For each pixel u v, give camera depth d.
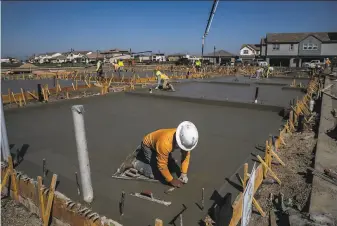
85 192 4.02
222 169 5.25
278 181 5.18
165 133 4.14
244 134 7.66
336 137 7.62
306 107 10.86
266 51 49.94
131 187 4.51
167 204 3.99
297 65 47.94
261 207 4.57
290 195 4.88
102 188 4.50
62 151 6.28
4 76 25.64
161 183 4.58
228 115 10.08
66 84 20.48
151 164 4.68
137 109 11.25
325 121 9.16
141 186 4.52
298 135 8.02
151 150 4.54
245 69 35.81
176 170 5.07
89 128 8.25
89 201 4.05
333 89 16.16
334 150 6.78
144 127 8.43
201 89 17.16
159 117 9.80
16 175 4.65
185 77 26.41
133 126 8.53
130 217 3.73
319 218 4.05
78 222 3.64
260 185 5.21
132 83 18.58
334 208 4.39
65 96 13.68
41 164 5.54
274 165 6.02
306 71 33.22
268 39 49.81
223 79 25.14
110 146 6.64
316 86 16.03
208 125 8.67
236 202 3.66
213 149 6.41
